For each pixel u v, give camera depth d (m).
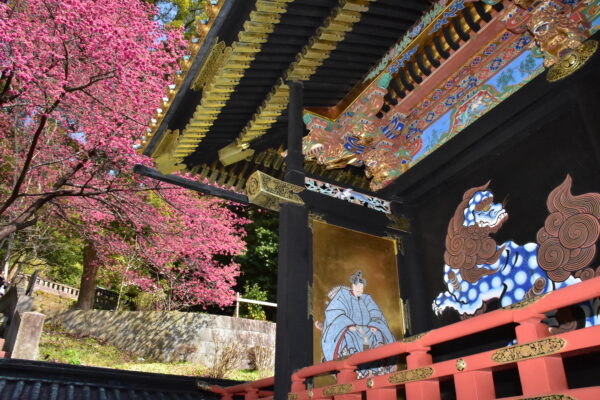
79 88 9.95
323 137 5.07
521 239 3.83
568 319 3.27
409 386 2.62
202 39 4.11
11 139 12.62
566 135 3.70
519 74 4.11
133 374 5.58
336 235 4.45
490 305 3.90
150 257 14.59
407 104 5.11
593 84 3.36
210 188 5.59
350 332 4.03
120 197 12.62
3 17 8.91
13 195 10.34
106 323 16.53
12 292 12.79
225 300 16.64
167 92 4.71
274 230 23.42
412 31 4.14
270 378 4.55
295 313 3.74
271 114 4.79
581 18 3.61
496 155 4.32
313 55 4.21
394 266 4.69
